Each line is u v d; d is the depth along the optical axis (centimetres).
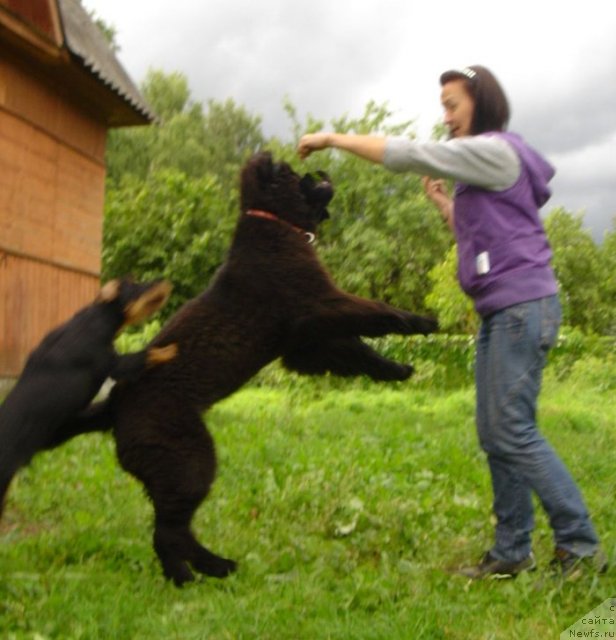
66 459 657
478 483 627
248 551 447
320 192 464
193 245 2112
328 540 477
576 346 1767
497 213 397
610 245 3406
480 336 415
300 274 432
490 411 400
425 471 638
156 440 390
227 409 1094
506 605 364
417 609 347
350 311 427
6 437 357
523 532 409
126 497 547
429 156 392
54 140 1184
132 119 1360
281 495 545
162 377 403
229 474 616
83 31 1313
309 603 358
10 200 1071
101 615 343
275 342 435
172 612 346
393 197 2483
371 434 883
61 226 1208
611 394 1456
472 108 414
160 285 418
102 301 405
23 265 1105
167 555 394
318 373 472
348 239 2402
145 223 2186
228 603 353
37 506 522
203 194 2239
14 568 402
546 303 395
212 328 418
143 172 4109
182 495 390
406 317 438
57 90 1188
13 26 983
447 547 455
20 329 1099
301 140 426
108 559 428
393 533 467
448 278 1870
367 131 2530
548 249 406
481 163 390
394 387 1580
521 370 393
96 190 1327
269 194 448
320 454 709
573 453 777
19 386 374
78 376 378
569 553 390
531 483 393
